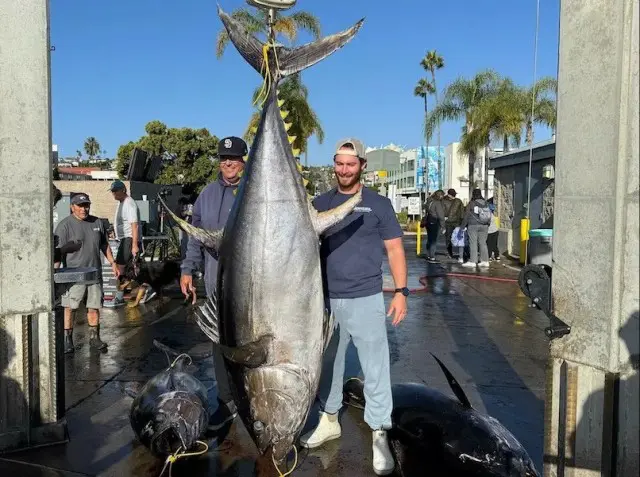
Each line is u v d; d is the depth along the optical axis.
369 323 3.32
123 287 8.31
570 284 2.46
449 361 5.41
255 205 2.70
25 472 3.16
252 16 16.67
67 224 5.69
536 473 2.81
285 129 2.78
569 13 2.41
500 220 15.72
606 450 2.29
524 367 5.21
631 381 2.21
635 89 2.15
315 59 2.86
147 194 13.61
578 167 2.40
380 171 19.55
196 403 3.21
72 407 4.18
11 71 3.20
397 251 3.39
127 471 3.19
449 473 3.21
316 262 2.72
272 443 2.67
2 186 3.25
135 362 5.36
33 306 3.41
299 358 2.67
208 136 33.47
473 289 9.67
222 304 2.76
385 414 3.27
